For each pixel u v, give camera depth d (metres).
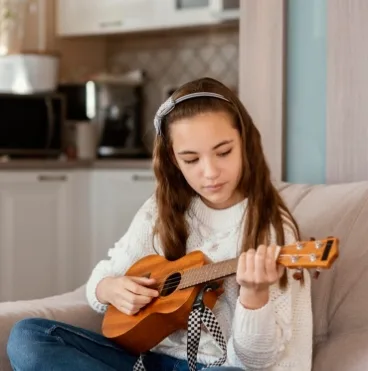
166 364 1.54
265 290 1.28
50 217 3.40
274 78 2.14
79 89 3.74
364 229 1.60
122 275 1.65
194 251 1.52
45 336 1.45
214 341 1.47
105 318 1.58
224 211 1.52
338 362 1.44
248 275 1.23
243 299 1.29
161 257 1.58
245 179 1.47
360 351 1.43
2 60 3.58
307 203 1.71
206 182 1.40
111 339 1.54
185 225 1.57
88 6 3.73
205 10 3.35
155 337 1.51
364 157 1.94
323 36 2.07
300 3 2.11
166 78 3.90
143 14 3.55
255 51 2.18
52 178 3.39
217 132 1.39
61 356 1.38
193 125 1.40
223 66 3.71
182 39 3.84
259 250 1.23
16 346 1.42
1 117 3.40
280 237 1.42
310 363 1.37
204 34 3.75
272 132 2.16
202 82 1.46
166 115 1.48
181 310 1.41
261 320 1.28
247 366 1.33
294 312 1.38
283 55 2.12
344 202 1.66
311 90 2.10
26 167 3.30
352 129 1.96
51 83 3.60
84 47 4.02
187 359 1.42
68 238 3.46
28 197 3.33
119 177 3.42
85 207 3.51
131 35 3.97
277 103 2.14
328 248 1.15
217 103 1.41
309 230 1.65
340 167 1.99
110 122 3.75
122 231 3.44
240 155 1.43
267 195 1.47
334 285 1.59
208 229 1.54
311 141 2.11
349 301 1.55
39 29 3.81
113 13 3.65
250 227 1.44
